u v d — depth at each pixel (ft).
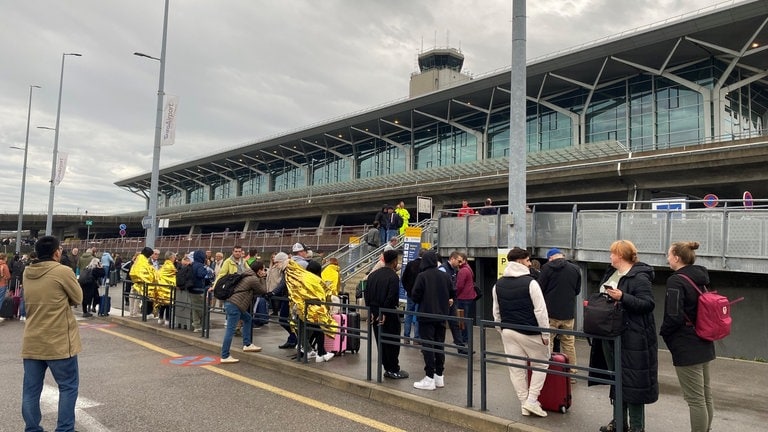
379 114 157.38
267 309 39.09
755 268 32.37
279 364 25.67
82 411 18.40
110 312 48.67
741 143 79.10
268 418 17.85
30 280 15.10
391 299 22.25
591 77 117.08
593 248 39.52
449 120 152.25
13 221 225.76
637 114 112.78
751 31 90.94
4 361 26.89
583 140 120.26
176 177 288.10
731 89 99.81
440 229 50.62
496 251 45.19
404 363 26.32
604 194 102.22
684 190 93.56
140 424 17.07
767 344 33.78
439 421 17.92
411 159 166.30
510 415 17.37
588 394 20.57
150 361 27.40
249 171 248.73
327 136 185.88
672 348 14.42
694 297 14.11
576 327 39.60
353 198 146.30
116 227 254.47
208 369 25.57
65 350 14.99
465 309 30.71
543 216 43.11
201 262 35.99
